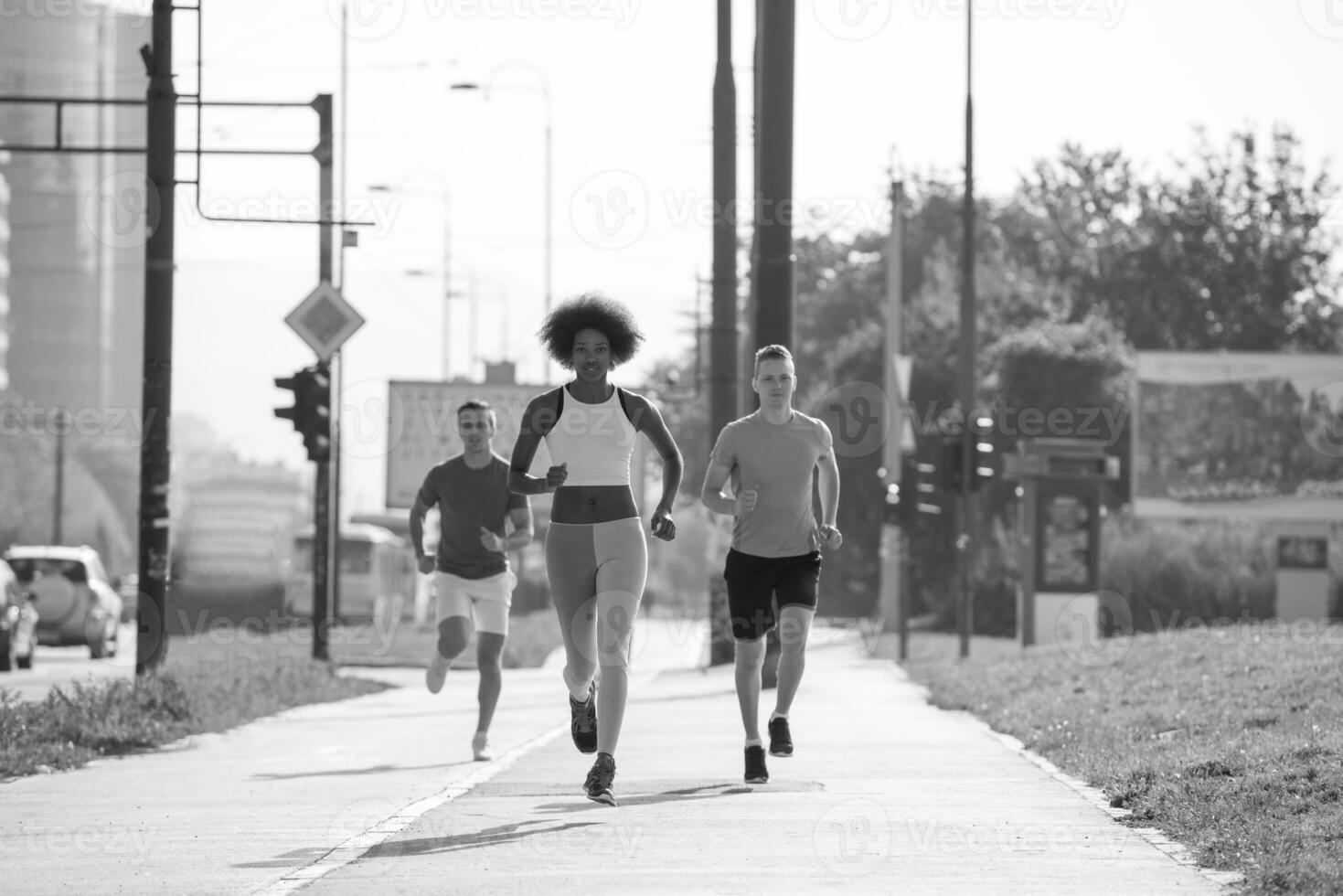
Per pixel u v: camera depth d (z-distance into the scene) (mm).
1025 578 47094
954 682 31625
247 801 15641
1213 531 76438
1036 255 117188
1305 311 111062
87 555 55844
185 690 24875
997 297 102562
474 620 20156
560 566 14359
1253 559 74438
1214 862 11594
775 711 16219
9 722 20641
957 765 18328
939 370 91062
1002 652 46750
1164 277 110562
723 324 40219
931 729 23562
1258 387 79438
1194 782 14789
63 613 54406
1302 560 72875
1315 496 79000
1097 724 20875
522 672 46438
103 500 141375
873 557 96250
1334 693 20562
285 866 11844
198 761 20000
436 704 31062
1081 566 46969
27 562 54906
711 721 24875
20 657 46188
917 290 111938
